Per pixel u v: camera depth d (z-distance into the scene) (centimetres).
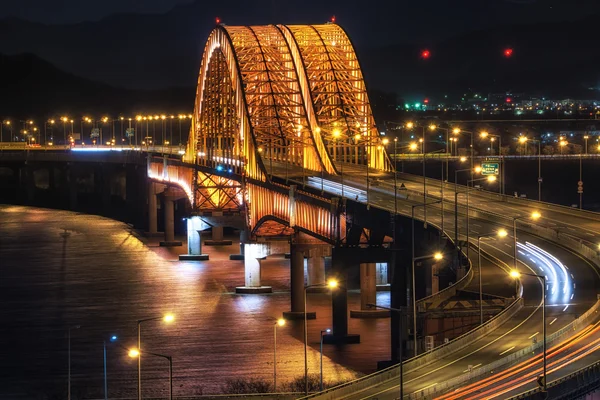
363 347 15175
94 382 13450
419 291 15212
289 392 12181
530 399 8969
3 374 14038
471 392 9588
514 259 14200
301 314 17762
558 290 13412
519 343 11212
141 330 16825
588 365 10025
